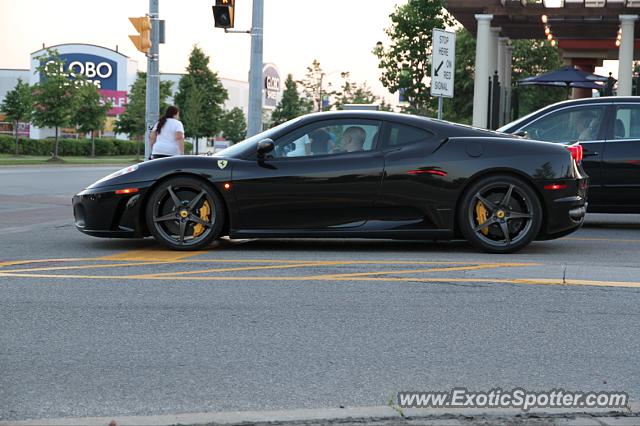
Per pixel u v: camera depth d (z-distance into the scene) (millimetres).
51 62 52219
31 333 5398
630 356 4980
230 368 4688
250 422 3756
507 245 9016
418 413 3885
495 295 6621
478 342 5250
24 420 3803
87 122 61906
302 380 4484
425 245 9828
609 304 6348
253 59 18359
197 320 5754
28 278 7273
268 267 7930
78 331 5453
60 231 11312
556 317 5914
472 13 24125
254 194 8961
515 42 59281
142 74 79000
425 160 8945
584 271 7664
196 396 4219
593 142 11734
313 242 10062
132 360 4828
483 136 9109
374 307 6176
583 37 29094
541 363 4820
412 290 6793
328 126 9125
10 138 62844
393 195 8930
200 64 81312
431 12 40438
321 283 7082
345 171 8930
